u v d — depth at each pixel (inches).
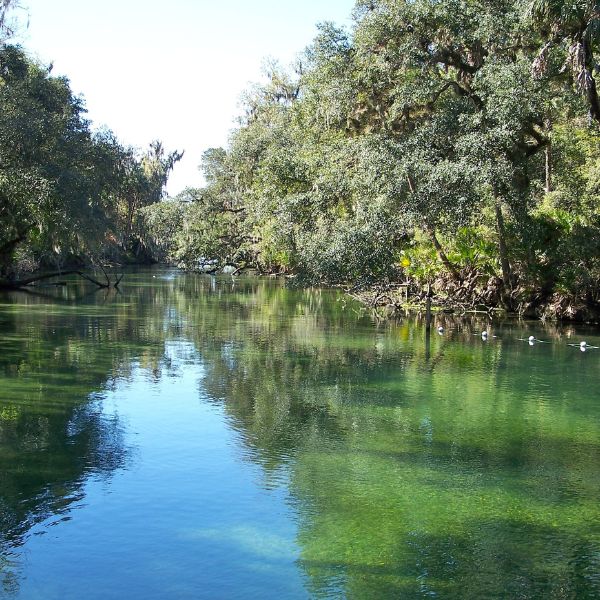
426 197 940.6
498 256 1119.6
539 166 1352.1
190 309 1196.5
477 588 254.8
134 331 901.2
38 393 536.4
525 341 855.1
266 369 652.1
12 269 1658.5
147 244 3026.6
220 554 278.7
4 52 1432.1
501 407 518.6
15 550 280.2
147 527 301.6
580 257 1021.8
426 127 999.6
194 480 357.1
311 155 1286.9
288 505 327.6
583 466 389.7
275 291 1644.9
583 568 271.0
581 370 666.2
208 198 2160.4
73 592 249.6
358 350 769.6
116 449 404.2
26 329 902.4
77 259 2309.3
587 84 800.9
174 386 570.3
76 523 304.7
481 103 1034.7
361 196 1080.2
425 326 992.2
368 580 259.8
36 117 1298.0
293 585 255.9
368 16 1050.1
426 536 297.3
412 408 513.7
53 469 369.1
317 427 458.6
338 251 1027.9
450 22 989.8
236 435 436.8
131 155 2945.4
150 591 250.7
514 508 329.1
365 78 1067.3
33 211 1282.0
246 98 2194.9
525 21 890.1
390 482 360.2
